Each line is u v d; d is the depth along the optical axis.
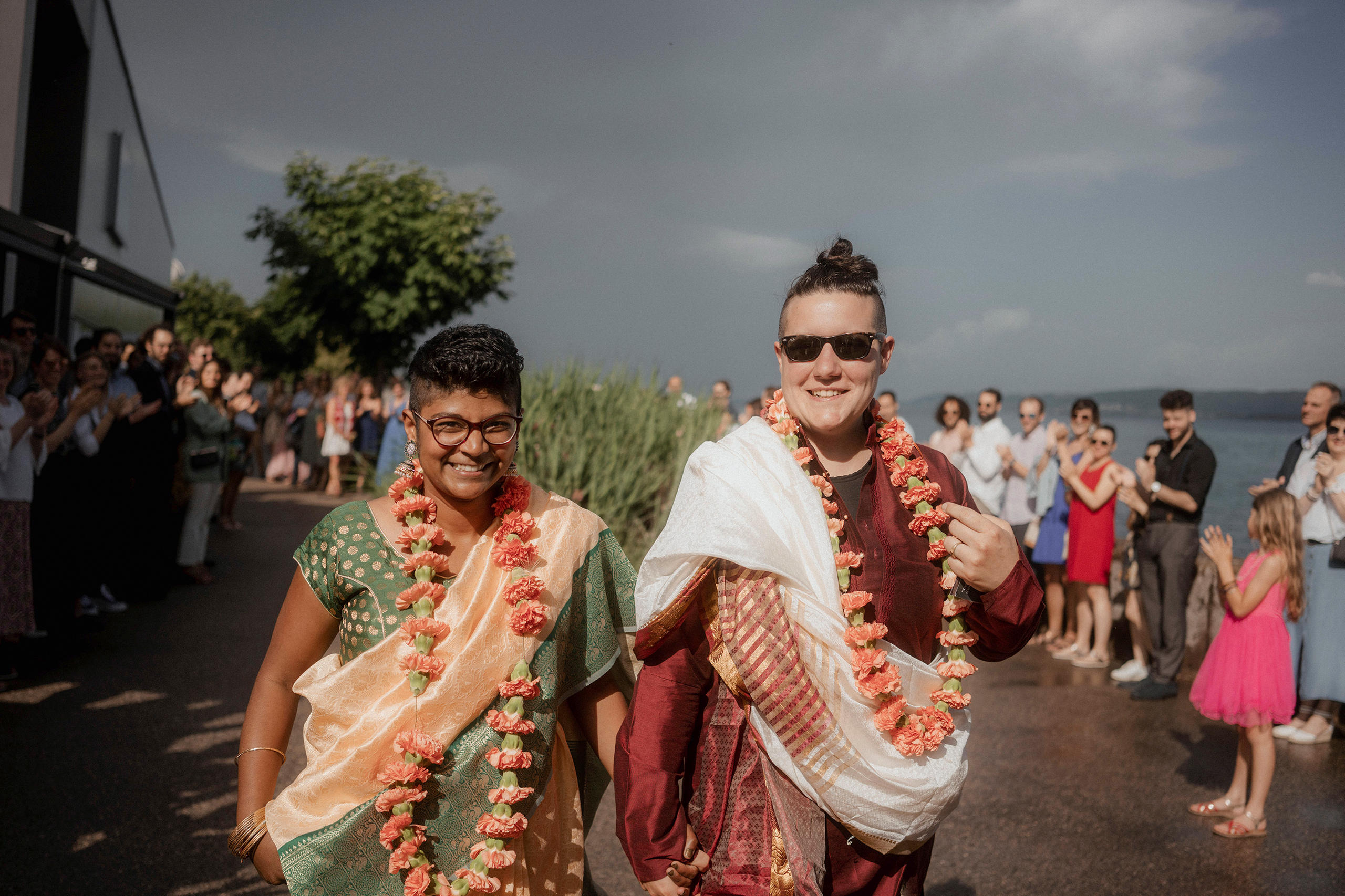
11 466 5.27
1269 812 4.45
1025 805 4.46
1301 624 5.70
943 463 2.06
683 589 1.86
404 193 21.58
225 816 3.88
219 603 7.90
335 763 1.80
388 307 21.17
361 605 1.91
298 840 1.77
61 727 4.86
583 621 2.06
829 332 1.90
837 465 2.02
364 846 1.80
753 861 1.85
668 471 7.92
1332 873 3.79
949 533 1.92
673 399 8.64
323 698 1.83
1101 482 7.05
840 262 1.95
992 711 6.03
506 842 1.85
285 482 17.70
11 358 5.18
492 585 1.93
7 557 5.29
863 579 1.88
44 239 9.89
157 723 4.96
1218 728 5.73
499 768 1.84
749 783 1.88
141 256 21.17
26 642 6.41
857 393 1.92
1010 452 8.23
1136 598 6.85
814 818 1.81
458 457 1.88
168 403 7.90
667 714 1.90
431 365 1.87
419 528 1.91
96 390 5.89
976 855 3.91
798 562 1.82
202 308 43.00
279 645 1.99
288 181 21.73
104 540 7.30
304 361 25.89
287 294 22.69
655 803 1.85
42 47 14.65
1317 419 6.22
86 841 3.61
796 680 1.78
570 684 2.05
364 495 12.70
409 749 1.77
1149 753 5.24
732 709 1.91
